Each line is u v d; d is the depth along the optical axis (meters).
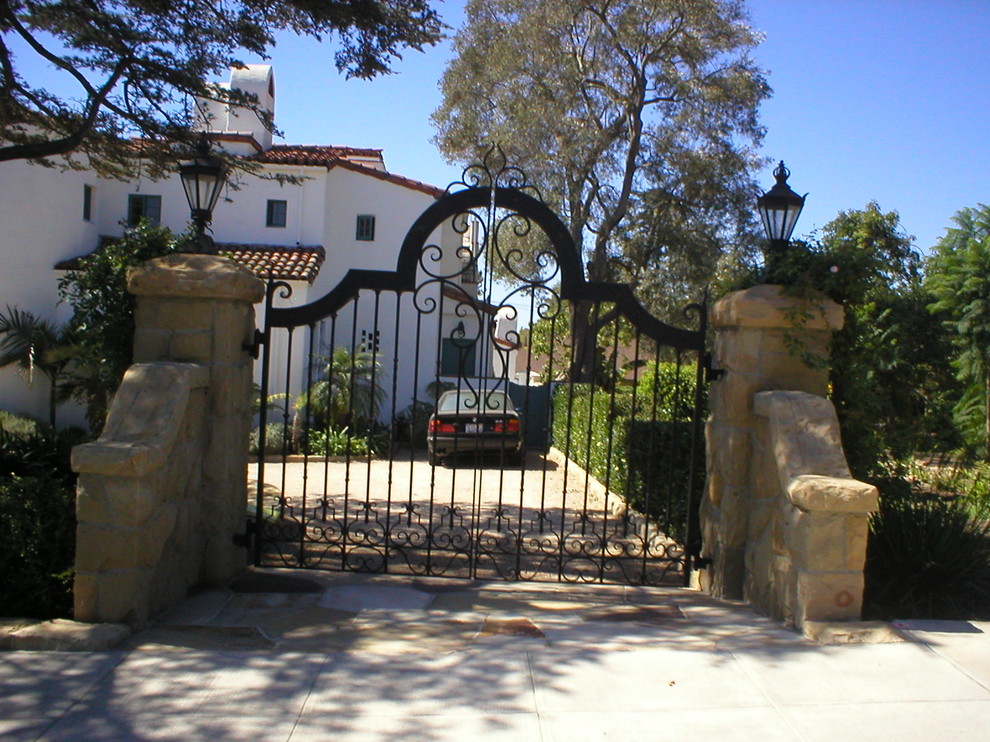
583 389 14.16
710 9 18.02
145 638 4.84
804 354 5.84
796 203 6.07
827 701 4.06
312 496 11.05
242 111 19.59
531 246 19.31
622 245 20.06
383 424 19.09
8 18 7.91
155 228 7.02
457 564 7.27
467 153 20.36
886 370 6.73
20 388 14.59
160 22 8.72
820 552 5.00
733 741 3.68
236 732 3.70
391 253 20.50
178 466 5.62
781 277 6.02
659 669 4.45
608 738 3.71
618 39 18.55
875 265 6.03
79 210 17.03
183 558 5.80
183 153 8.92
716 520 6.27
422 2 9.06
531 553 6.68
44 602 5.16
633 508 9.72
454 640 4.98
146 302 6.07
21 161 14.72
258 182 19.02
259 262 17.62
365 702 4.02
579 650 4.75
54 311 15.99
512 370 23.84
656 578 6.85
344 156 21.86
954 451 7.25
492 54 19.19
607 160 19.30
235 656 4.58
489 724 3.81
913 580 5.86
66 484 7.34
